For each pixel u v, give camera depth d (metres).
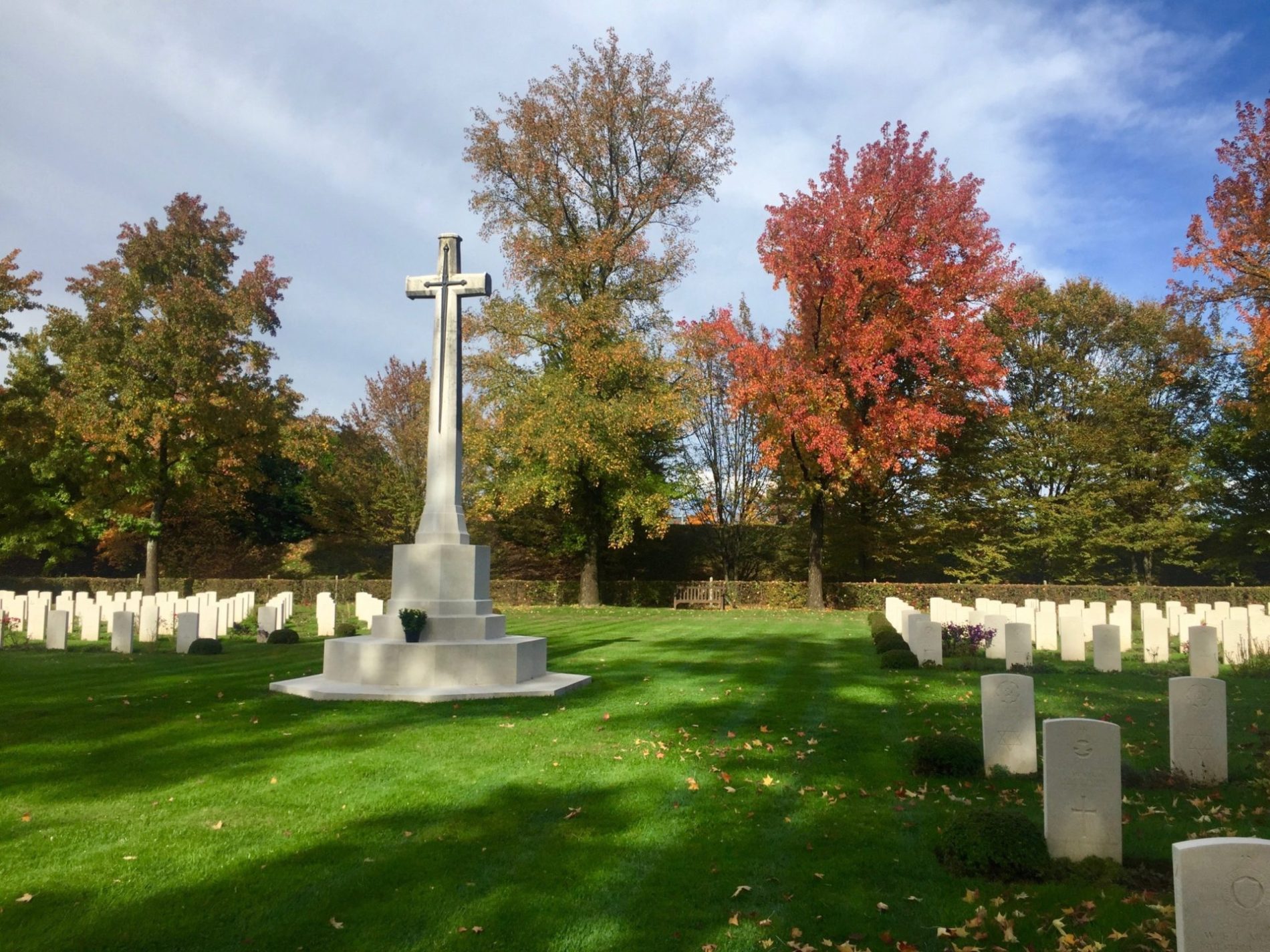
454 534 13.99
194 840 6.40
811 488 32.53
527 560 43.59
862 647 18.94
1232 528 34.28
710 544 42.03
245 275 34.06
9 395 22.19
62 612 19.14
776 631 23.05
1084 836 5.81
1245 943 3.67
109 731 9.98
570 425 30.48
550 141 33.00
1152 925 4.81
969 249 30.20
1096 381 37.44
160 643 20.47
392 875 5.75
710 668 15.35
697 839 6.45
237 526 47.47
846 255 29.41
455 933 4.92
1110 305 37.66
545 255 32.38
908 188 30.27
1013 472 37.84
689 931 4.95
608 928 4.99
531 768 8.38
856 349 29.55
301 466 46.53
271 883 5.61
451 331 14.42
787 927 5.00
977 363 29.30
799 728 10.17
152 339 31.02
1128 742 9.55
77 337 32.31
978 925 4.96
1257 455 33.59
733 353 30.36
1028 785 7.81
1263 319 24.66
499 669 12.91
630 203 33.69
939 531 37.34
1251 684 13.31
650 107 33.75
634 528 40.81
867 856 6.10
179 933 4.91
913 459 36.50
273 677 14.09
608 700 12.05
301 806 7.23
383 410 44.94
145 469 31.67
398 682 12.73
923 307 29.33
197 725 10.30
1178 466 35.56
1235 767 8.36
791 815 7.00
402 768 8.39
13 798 7.45
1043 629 19.56
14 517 24.05
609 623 26.34
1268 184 24.98
